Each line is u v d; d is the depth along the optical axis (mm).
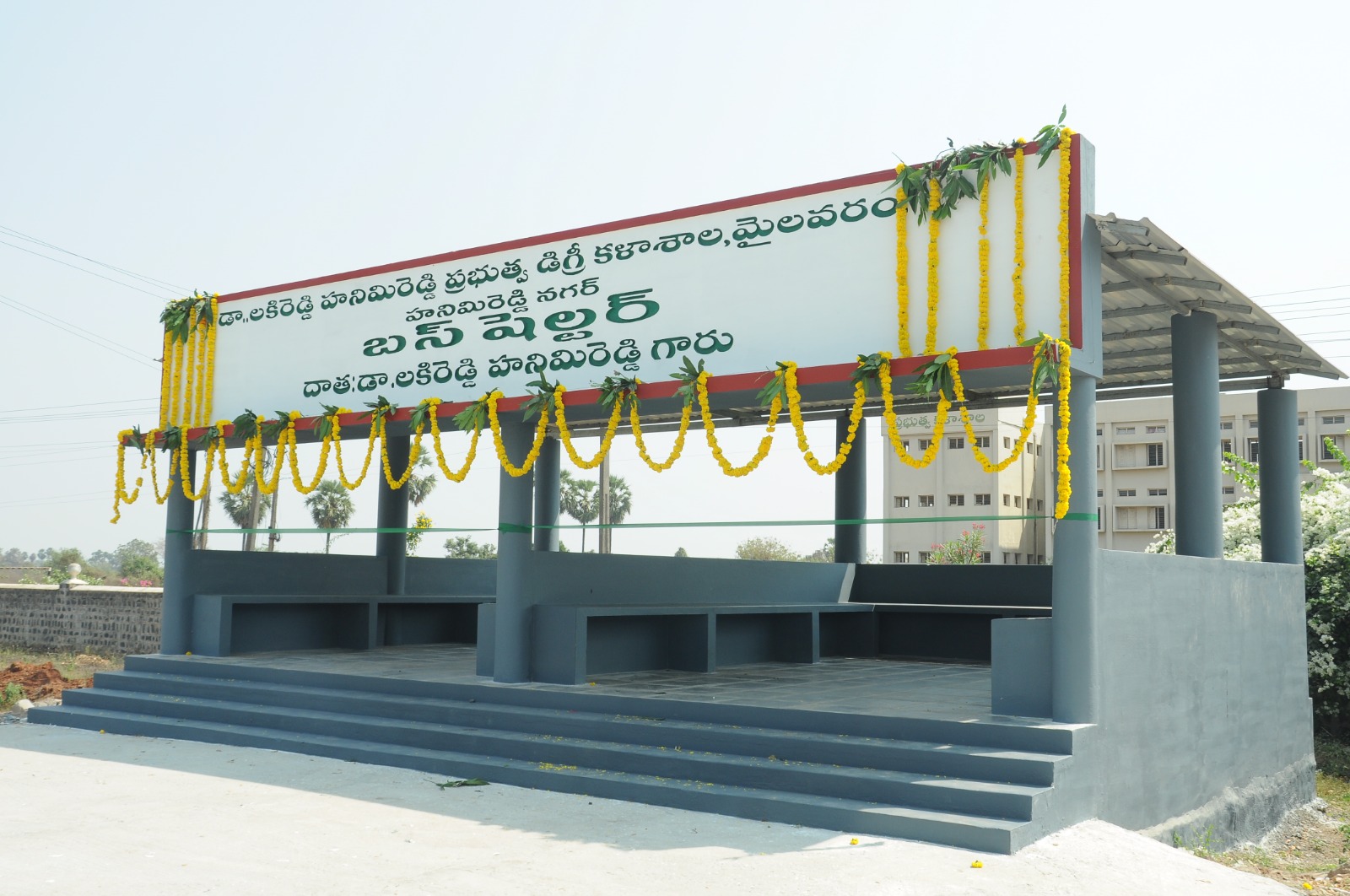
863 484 15594
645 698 8680
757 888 5527
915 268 8156
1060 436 7293
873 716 7664
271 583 13523
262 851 6141
